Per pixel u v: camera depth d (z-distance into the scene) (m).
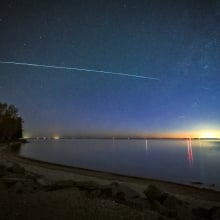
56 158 47.66
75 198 8.17
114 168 32.78
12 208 6.77
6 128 94.94
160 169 33.06
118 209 7.14
